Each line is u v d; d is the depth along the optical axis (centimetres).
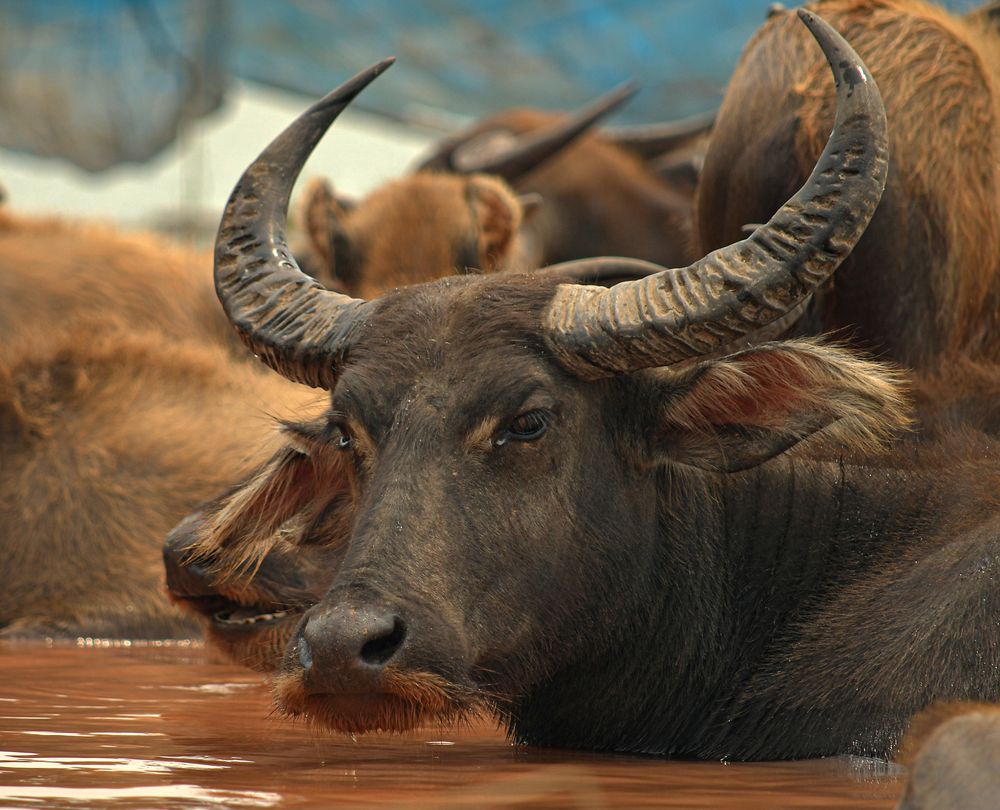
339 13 6419
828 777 1527
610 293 1717
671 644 1803
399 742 1781
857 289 2217
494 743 1817
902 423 1769
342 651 1458
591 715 1806
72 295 4012
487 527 1614
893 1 2423
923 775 1146
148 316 4075
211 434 2994
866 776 1533
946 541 1784
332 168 8112
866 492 1869
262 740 1711
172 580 2095
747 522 1861
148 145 6644
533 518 1650
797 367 1703
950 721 1175
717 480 1861
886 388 1684
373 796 1352
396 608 1505
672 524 1814
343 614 1477
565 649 1717
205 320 4181
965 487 1839
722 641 1823
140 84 6481
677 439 1777
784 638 1819
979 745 1136
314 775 1481
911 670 1650
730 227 2414
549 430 1669
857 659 1706
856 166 1689
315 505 1944
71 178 7556
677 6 6244
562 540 1672
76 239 4272
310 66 7069
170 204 8088
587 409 1711
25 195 8194
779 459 1880
